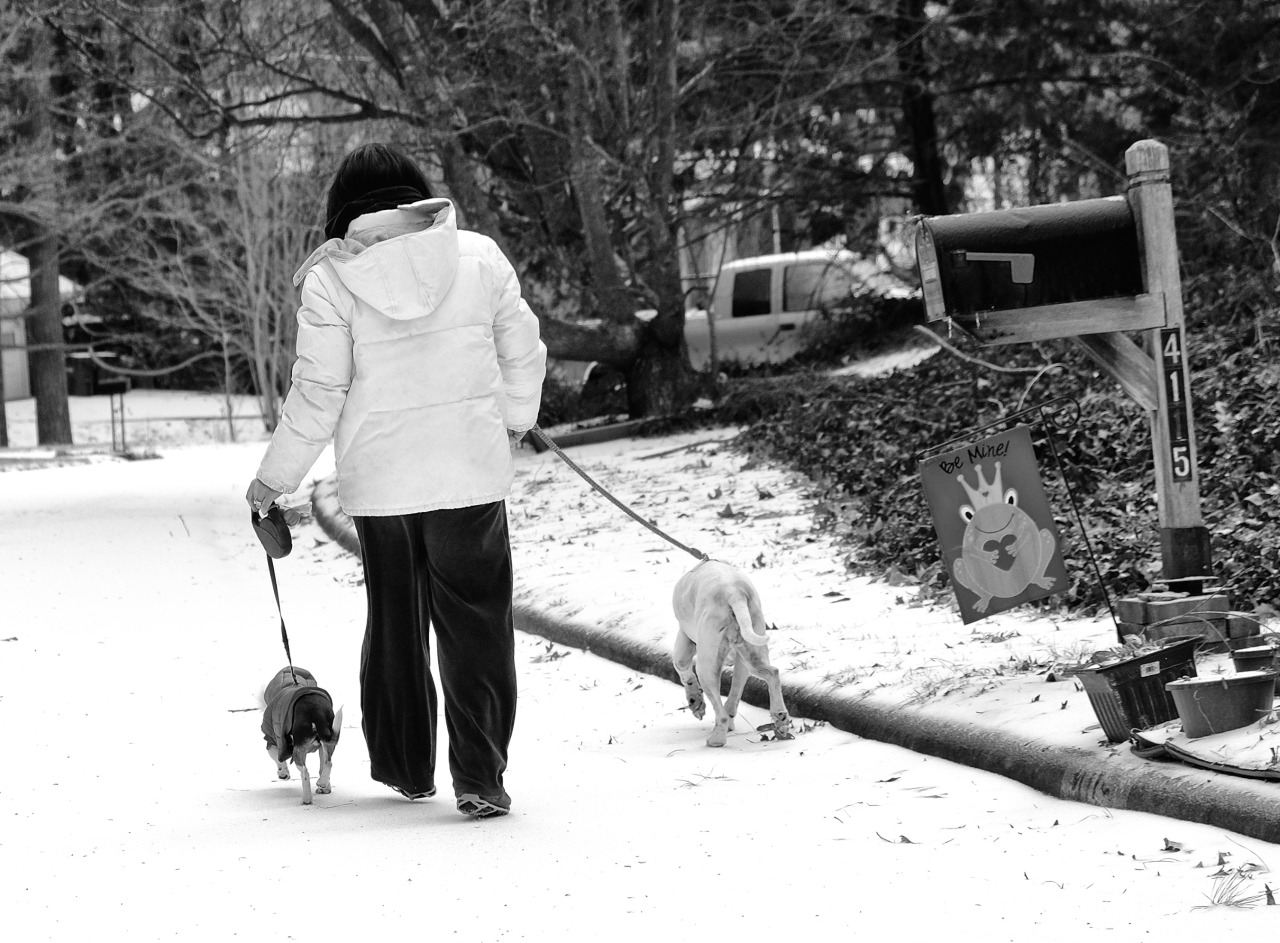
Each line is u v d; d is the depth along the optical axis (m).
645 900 4.33
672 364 19.50
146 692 8.05
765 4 19.30
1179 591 6.76
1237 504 9.08
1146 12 18.70
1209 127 15.31
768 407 17.73
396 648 5.62
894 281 21.62
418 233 5.43
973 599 6.92
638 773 6.14
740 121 19.44
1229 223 14.19
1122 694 5.31
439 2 19.03
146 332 47.41
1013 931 3.91
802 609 8.77
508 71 18.23
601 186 18.55
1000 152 20.77
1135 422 11.13
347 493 5.55
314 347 5.43
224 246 39.28
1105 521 9.41
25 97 28.44
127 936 4.18
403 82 18.02
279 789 6.08
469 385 5.52
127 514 17.42
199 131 21.11
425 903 4.38
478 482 5.49
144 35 18.36
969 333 6.71
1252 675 5.06
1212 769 4.86
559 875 4.61
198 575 12.68
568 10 17.69
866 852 4.70
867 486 12.20
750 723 7.05
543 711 7.61
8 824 5.54
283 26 20.08
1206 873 4.22
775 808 5.36
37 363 34.75
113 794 6.00
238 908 4.39
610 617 9.20
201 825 5.45
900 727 6.25
